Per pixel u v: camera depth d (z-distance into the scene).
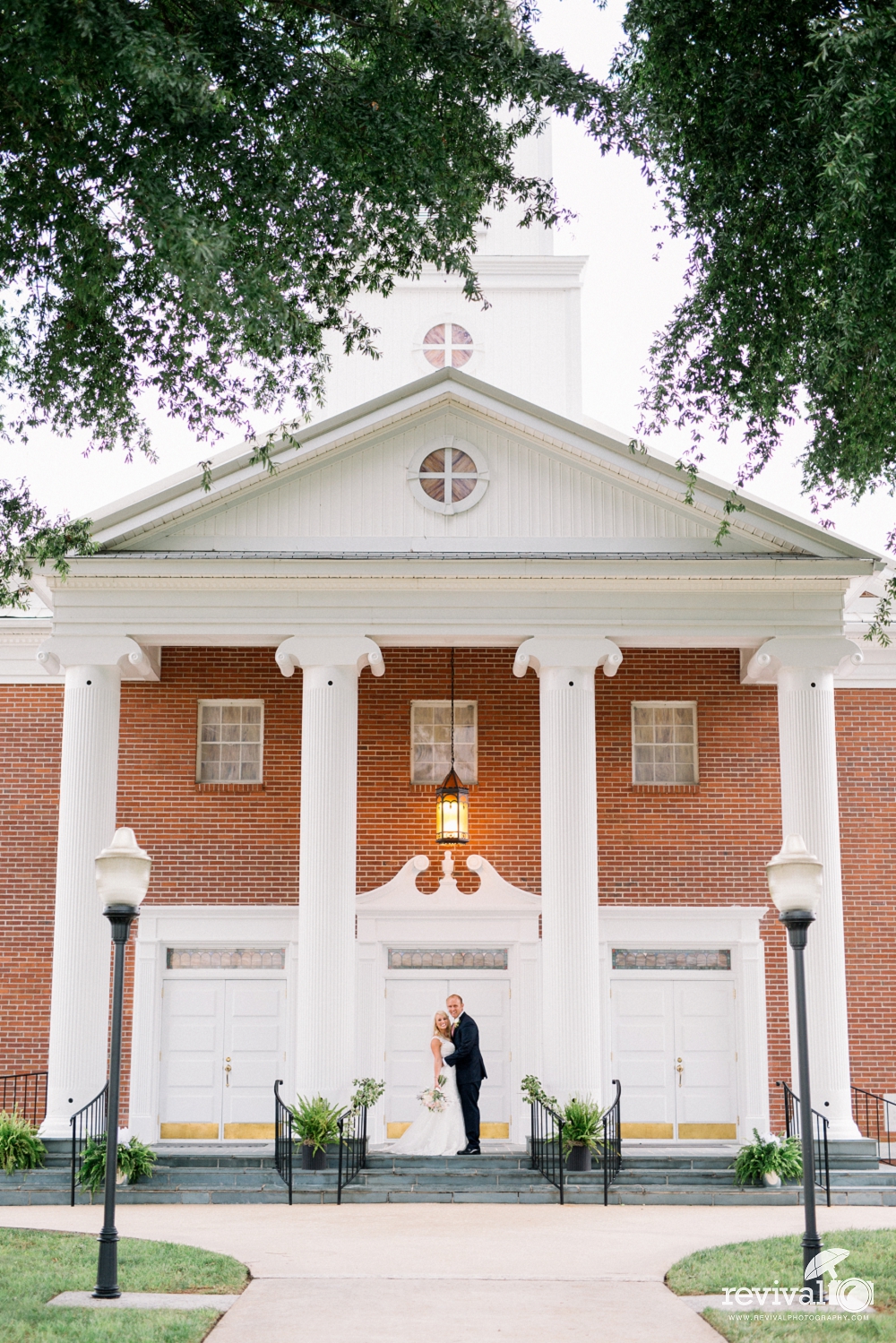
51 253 13.98
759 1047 21.88
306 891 19.69
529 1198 17.58
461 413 21.23
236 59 12.91
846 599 22.12
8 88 12.31
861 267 12.44
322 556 20.31
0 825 22.84
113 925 12.38
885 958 22.66
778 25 13.45
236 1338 10.47
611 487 21.12
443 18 13.29
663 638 20.67
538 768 22.83
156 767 22.75
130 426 15.10
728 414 14.70
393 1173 18.14
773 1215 16.53
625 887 22.50
